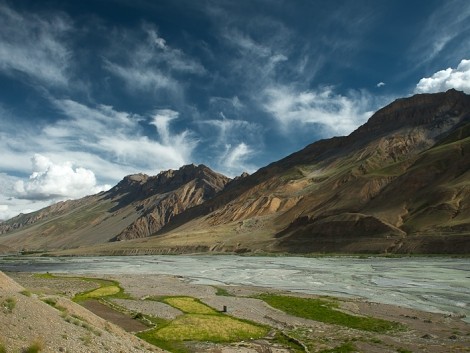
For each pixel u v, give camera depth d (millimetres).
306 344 38656
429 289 73438
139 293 72875
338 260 156500
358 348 36875
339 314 52719
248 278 101562
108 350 25812
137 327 45438
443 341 39156
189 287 82938
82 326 28422
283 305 59438
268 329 44656
